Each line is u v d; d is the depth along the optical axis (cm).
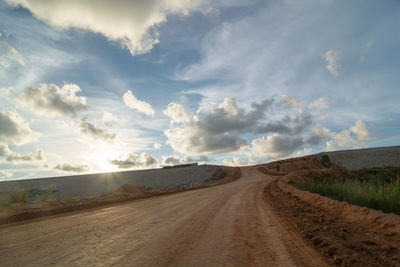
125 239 546
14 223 801
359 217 680
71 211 1084
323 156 8800
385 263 361
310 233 556
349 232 561
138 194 2059
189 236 566
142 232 621
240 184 3497
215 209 1053
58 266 372
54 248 478
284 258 396
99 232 629
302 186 1855
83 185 4816
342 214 780
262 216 836
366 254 403
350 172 5131
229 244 491
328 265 362
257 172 6631
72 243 516
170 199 1633
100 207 1230
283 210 967
